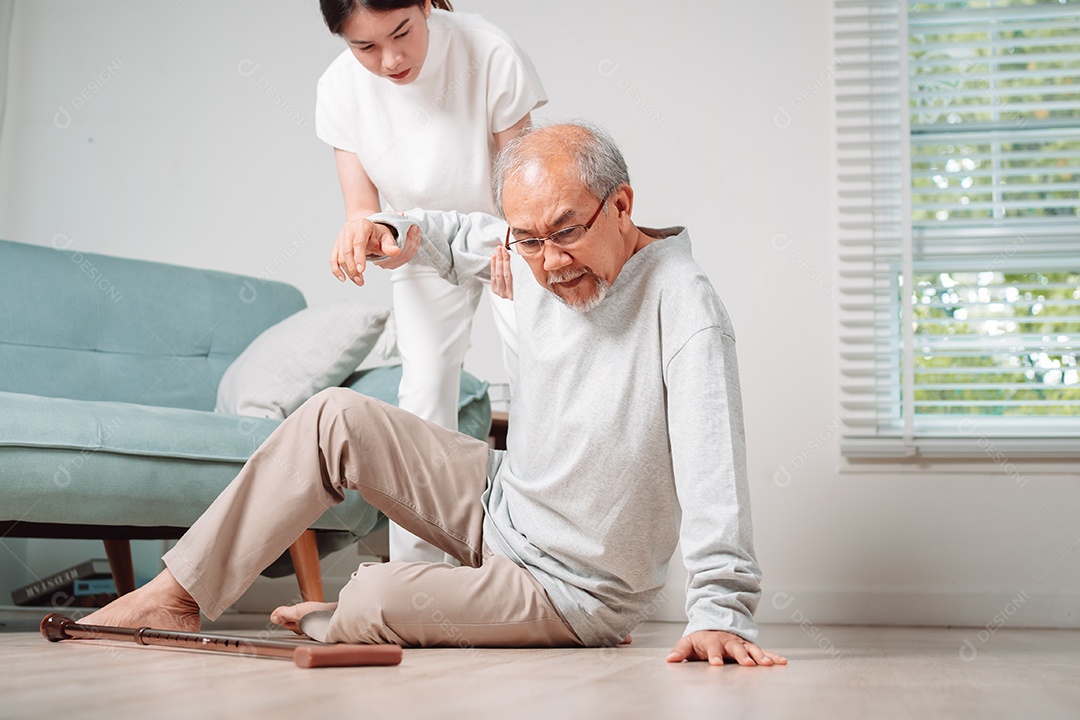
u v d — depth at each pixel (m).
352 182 2.10
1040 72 2.99
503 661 1.23
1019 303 2.96
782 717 0.80
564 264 1.34
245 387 2.53
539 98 2.05
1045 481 2.85
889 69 3.03
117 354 2.82
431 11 1.97
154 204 3.43
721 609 1.27
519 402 1.54
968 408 2.97
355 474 1.50
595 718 0.77
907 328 2.94
